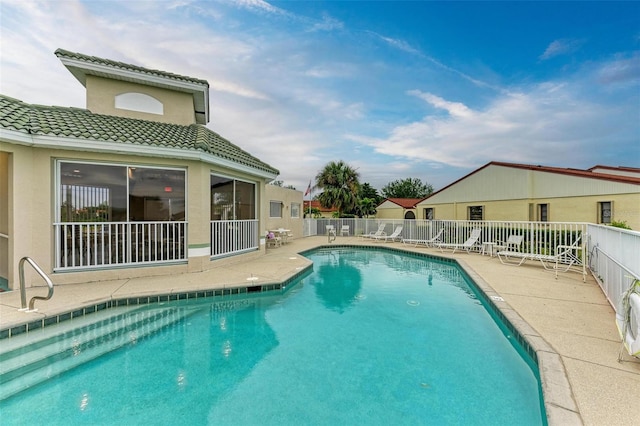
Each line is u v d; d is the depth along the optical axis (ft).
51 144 19.90
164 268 24.30
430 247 46.37
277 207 54.70
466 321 16.89
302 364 12.23
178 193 25.22
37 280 20.30
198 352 13.34
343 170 95.25
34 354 13.05
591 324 13.82
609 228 17.98
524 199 48.08
